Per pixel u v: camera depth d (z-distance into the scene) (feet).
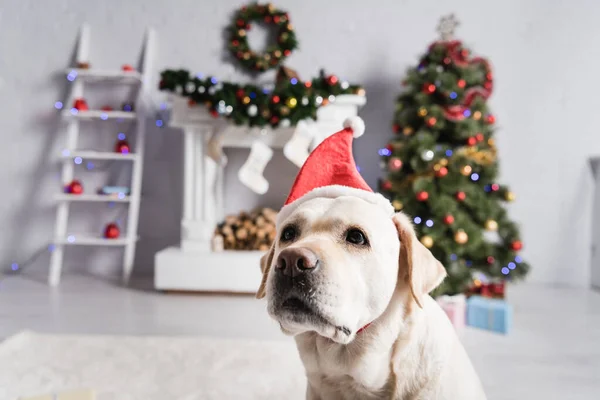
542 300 9.68
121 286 10.21
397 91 11.61
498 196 9.27
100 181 11.57
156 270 9.47
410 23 11.60
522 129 11.56
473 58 10.05
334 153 3.85
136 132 11.50
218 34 11.59
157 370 5.67
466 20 11.56
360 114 11.64
